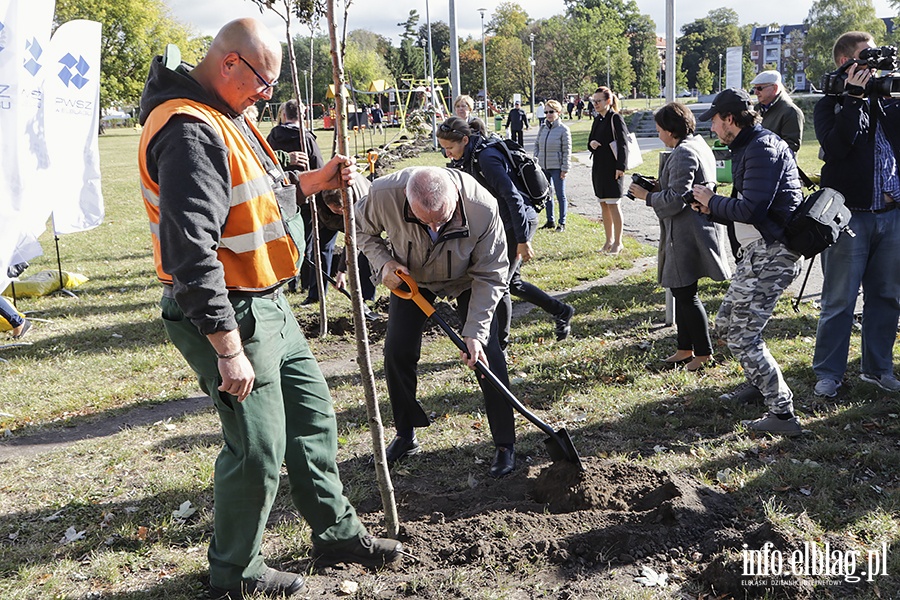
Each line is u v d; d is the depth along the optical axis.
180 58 2.80
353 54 61.00
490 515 3.55
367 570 3.27
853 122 4.52
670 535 3.34
